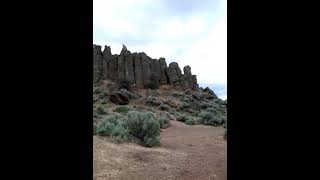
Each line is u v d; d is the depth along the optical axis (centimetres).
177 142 1335
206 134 1672
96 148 961
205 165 905
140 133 1204
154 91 4325
